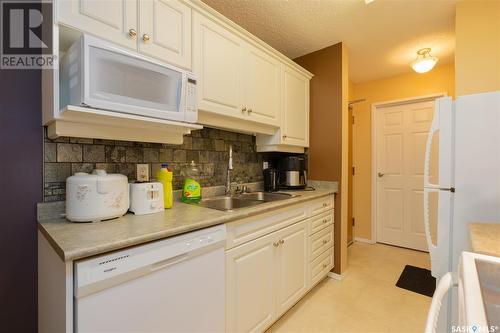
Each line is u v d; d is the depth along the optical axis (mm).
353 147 3652
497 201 1245
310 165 2617
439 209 1397
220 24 1604
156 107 1190
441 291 626
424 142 3145
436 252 1411
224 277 1243
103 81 1013
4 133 1136
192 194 1670
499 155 1238
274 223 1625
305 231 1958
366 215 3551
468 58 1749
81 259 783
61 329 809
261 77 1948
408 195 3256
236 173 2211
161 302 967
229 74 1670
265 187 2346
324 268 2238
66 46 1152
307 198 1923
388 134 3418
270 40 2361
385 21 2061
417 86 3168
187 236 1063
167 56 1305
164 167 1501
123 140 1354
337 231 2424
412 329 1674
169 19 1319
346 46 2479
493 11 1682
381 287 2230
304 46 2484
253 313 1454
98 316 802
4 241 1138
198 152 1889
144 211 1270
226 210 1392
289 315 1822
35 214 1196
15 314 1167
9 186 1144
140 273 901
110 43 1095
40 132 1211
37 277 1205
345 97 2471
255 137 2395
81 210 1072
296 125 2369
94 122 1117
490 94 1261
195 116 1347
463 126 1326
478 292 499
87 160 1328
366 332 1646
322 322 1743
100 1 1076
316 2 1817
